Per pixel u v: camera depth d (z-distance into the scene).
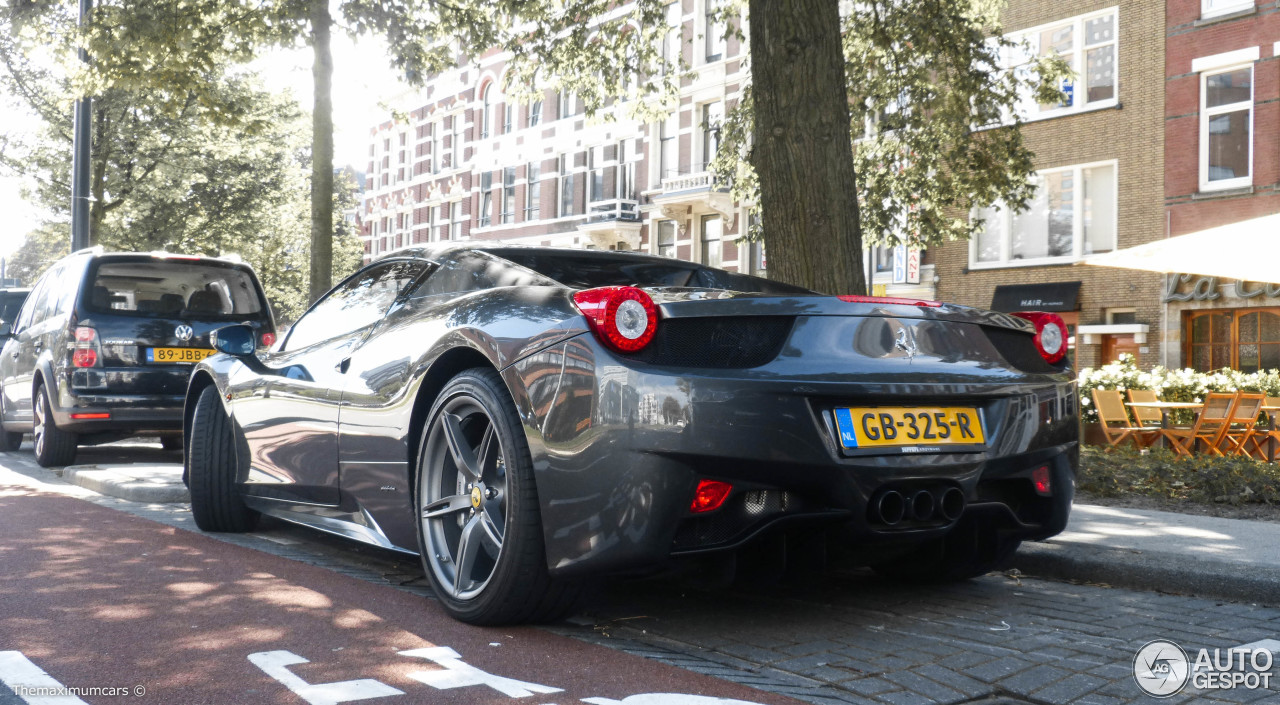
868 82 12.26
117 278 8.64
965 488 3.18
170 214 25.08
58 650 2.89
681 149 27.97
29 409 9.52
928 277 21.84
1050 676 2.87
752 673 2.82
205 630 3.13
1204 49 17.92
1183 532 5.05
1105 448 10.48
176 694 2.50
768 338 3.02
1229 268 5.52
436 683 2.62
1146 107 18.67
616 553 2.90
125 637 3.03
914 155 12.68
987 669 2.92
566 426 2.98
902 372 3.09
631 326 2.91
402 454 3.68
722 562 3.07
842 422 2.97
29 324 9.97
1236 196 17.50
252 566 4.22
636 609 3.58
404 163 42.41
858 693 2.68
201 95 12.92
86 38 11.81
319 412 4.23
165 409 8.56
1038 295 19.97
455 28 13.10
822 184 6.40
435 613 3.43
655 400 2.85
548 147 33.31
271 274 37.06
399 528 3.72
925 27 11.52
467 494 3.37
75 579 3.88
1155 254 6.08
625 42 12.41
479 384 3.29
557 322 3.09
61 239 25.39
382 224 44.84
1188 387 13.57
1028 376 3.42
